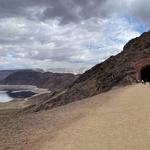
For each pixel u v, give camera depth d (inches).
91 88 3769.7
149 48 4097.0
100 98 1803.6
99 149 752.3
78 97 3654.0
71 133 917.8
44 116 1315.2
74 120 1123.3
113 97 1739.7
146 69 3171.8
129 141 796.0
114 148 751.7
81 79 5078.7
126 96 1710.1
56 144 818.2
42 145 821.9
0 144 850.8
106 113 1198.9
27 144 845.2
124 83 3196.4
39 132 976.3
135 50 4375.0
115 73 3730.3
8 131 1005.8
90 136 868.6
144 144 763.4
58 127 1024.2
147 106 1273.4
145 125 941.2
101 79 3897.6
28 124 1125.7
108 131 906.1
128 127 933.2
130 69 3506.4
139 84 2709.2
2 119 1272.1
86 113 1256.2
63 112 1407.5
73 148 773.9
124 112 1179.3
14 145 840.9
